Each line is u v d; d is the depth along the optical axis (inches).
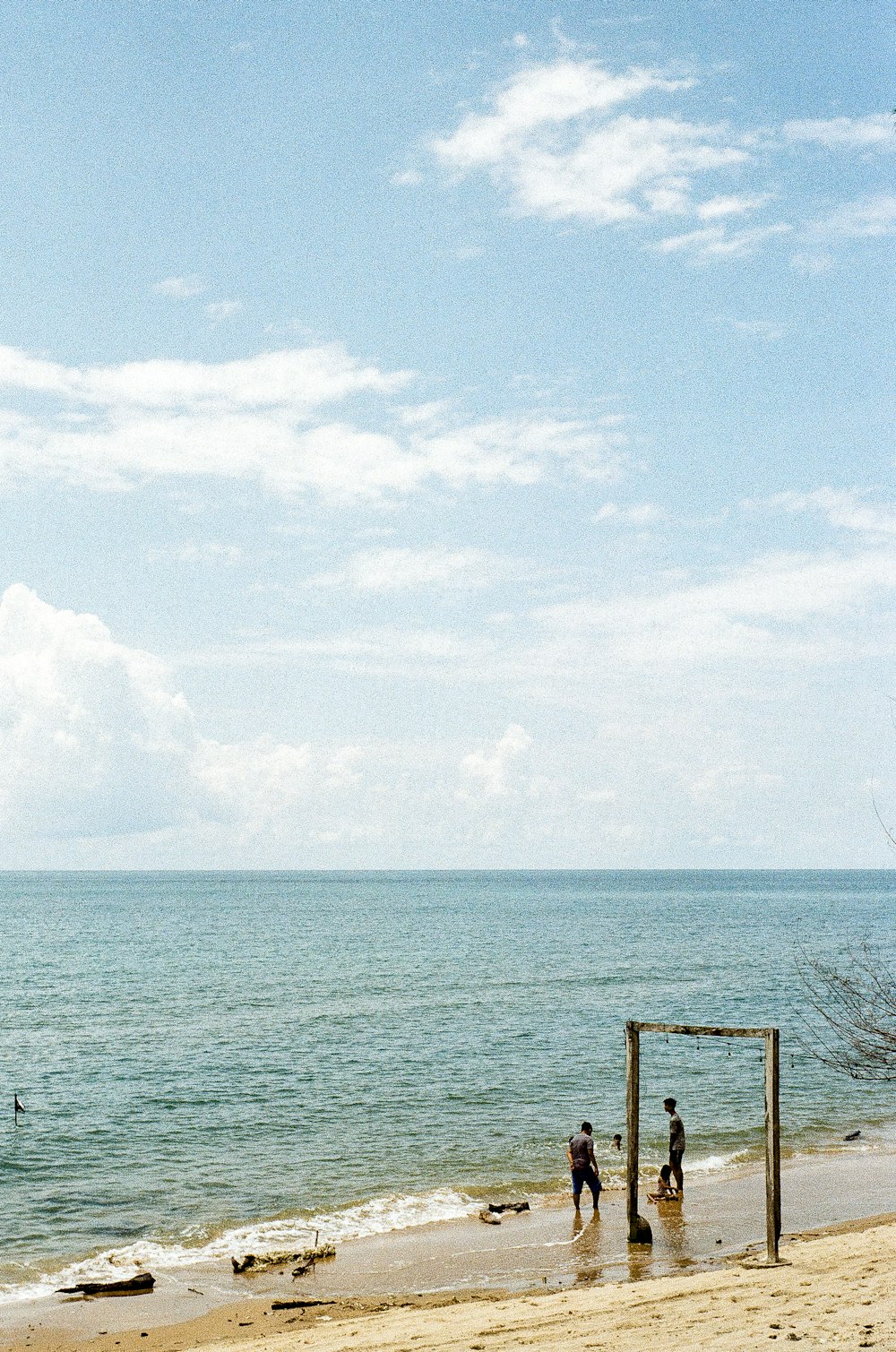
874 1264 642.2
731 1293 597.6
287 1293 738.2
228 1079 1515.7
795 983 2596.0
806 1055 1667.1
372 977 2795.3
